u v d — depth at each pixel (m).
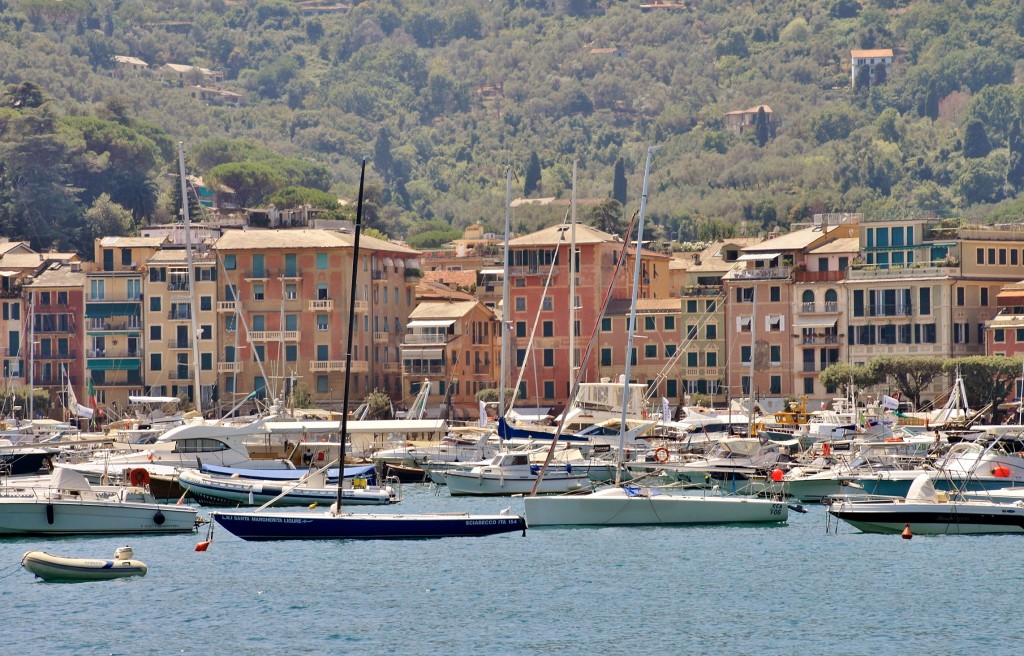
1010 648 176.25
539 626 188.00
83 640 181.75
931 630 184.50
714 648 177.88
